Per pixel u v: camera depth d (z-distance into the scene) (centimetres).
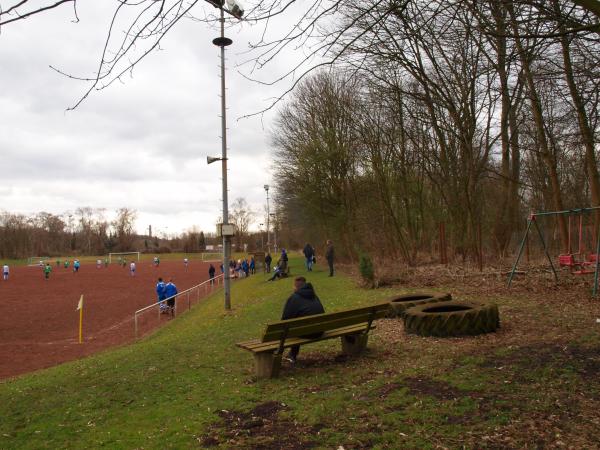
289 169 3900
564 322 935
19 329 2144
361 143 3098
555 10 654
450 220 2686
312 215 4019
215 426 564
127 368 939
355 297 1683
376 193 3142
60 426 639
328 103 3378
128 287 4106
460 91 1964
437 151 2714
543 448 442
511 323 977
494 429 484
